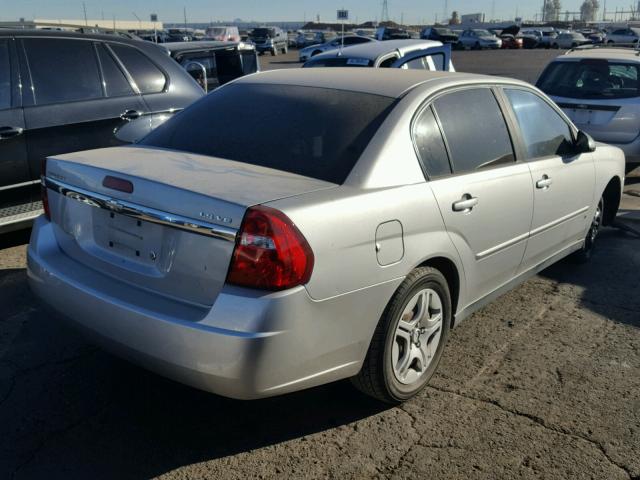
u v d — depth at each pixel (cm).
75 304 298
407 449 299
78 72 555
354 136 319
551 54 4412
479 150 372
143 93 595
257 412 325
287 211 261
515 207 391
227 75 1053
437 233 325
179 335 260
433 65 916
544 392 349
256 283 256
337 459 291
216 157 327
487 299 396
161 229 279
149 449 295
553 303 468
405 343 321
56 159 331
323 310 271
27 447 293
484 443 304
